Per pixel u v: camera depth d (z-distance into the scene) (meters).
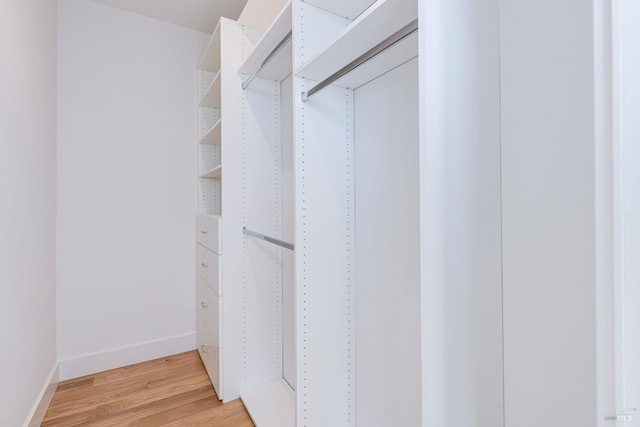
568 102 0.56
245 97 1.76
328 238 1.12
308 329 1.08
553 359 0.58
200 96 2.34
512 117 0.64
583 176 0.54
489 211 0.63
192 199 2.34
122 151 2.09
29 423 1.33
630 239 0.41
